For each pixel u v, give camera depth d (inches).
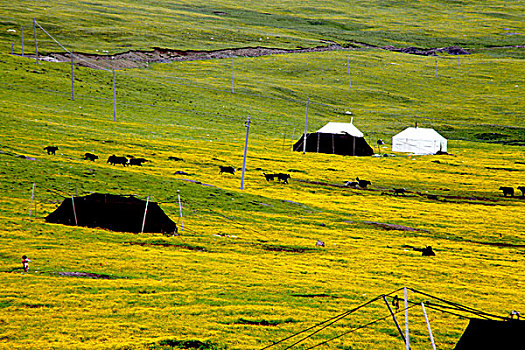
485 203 4473.4
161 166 4719.5
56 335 1685.5
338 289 2314.2
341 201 4271.7
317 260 2758.4
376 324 1966.0
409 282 2472.9
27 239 2596.0
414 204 4308.6
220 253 2743.6
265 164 5428.2
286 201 4035.4
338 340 1803.6
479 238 3427.7
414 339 1846.7
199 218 3353.8
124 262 2427.4
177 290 2165.4
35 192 3371.1
